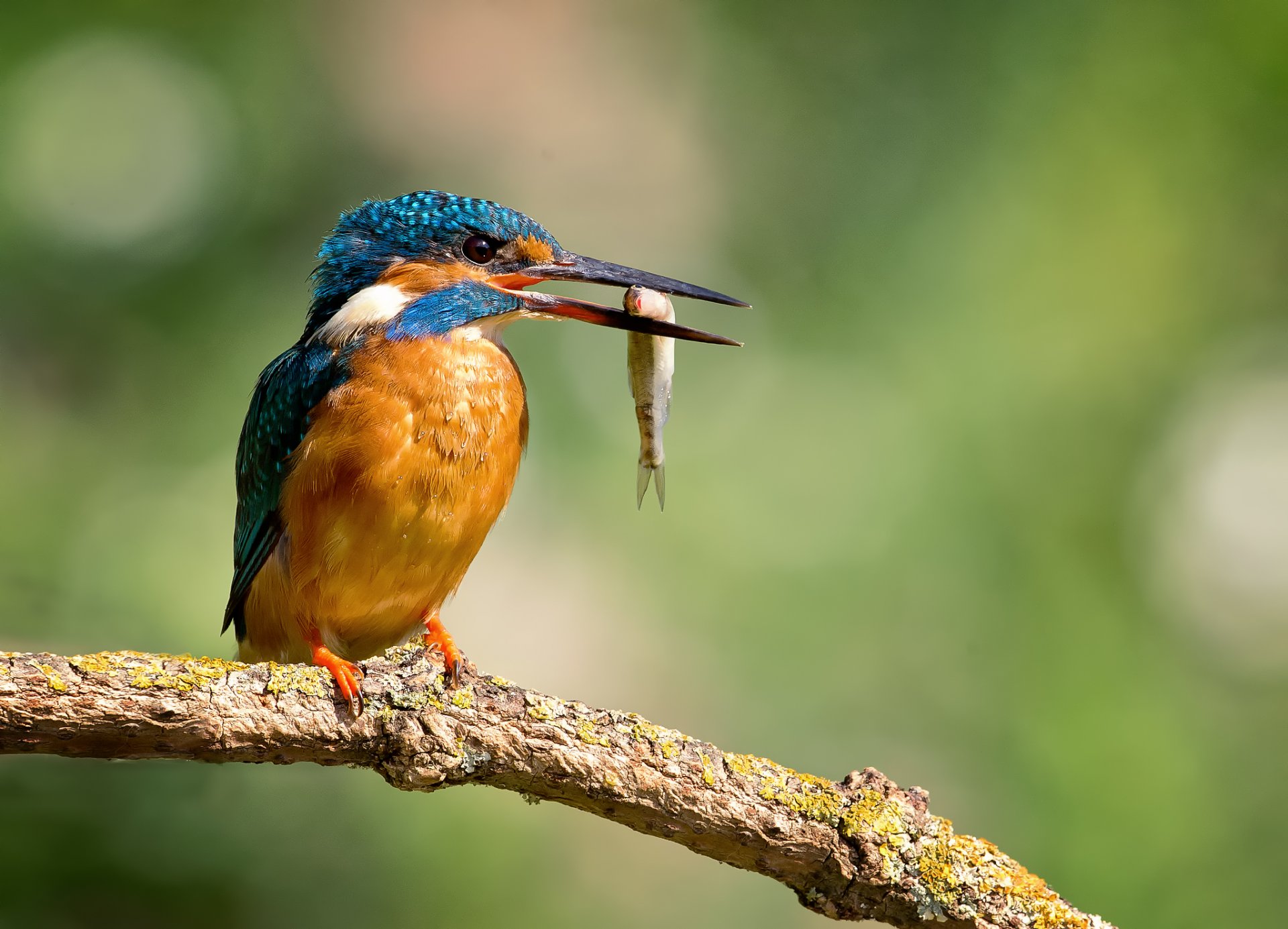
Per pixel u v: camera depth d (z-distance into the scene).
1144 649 12.13
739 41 13.74
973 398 12.45
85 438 11.41
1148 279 13.07
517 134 14.96
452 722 4.80
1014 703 11.70
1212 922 10.59
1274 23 12.73
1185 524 13.06
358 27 14.24
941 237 12.68
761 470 12.49
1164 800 11.14
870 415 12.50
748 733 12.01
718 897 11.69
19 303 11.80
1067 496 12.48
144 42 12.67
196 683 4.57
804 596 12.18
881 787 4.95
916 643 12.05
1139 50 12.85
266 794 8.54
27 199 12.02
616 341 12.59
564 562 12.59
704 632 12.30
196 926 7.82
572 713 4.89
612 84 15.16
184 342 11.99
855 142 13.05
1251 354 13.27
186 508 10.70
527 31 15.52
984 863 4.82
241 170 12.70
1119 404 12.78
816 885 4.91
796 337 12.94
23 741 4.39
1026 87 12.80
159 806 7.84
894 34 13.03
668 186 14.81
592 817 11.50
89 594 9.52
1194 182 13.09
